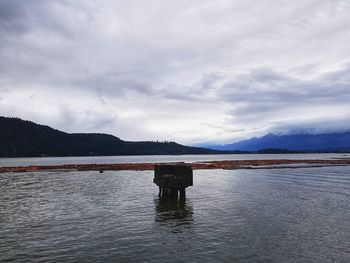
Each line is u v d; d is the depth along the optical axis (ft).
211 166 366.02
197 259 57.98
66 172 299.58
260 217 91.35
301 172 273.95
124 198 130.00
